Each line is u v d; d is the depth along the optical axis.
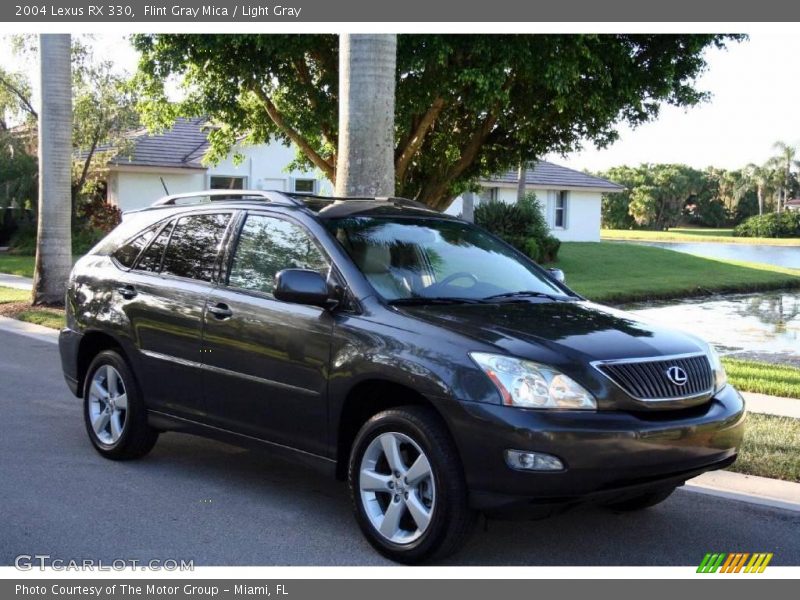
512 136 16.94
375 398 5.11
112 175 29.98
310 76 15.70
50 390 9.39
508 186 38.44
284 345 5.31
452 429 4.45
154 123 16.95
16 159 29.48
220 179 31.31
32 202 29.72
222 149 18.50
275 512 5.57
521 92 15.14
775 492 6.11
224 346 5.68
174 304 6.07
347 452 5.17
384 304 5.05
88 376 6.84
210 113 16.36
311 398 5.16
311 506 5.70
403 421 4.65
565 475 4.28
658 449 4.45
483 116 16.39
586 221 41.22
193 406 5.99
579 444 4.28
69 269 16.64
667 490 5.36
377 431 4.80
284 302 5.42
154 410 6.34
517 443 4.27
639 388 4.52
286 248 5.63
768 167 98.81
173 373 6.08
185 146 31.34
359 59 9.35
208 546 4.98
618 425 4.36
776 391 9.55
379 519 4.86
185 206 6.50
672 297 23.61
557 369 4.41
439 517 4.50
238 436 5.73
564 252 33.47
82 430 7.66
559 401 4.35
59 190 16.31
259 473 6.45
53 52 15.97
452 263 5.71
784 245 60.03
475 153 16.89
